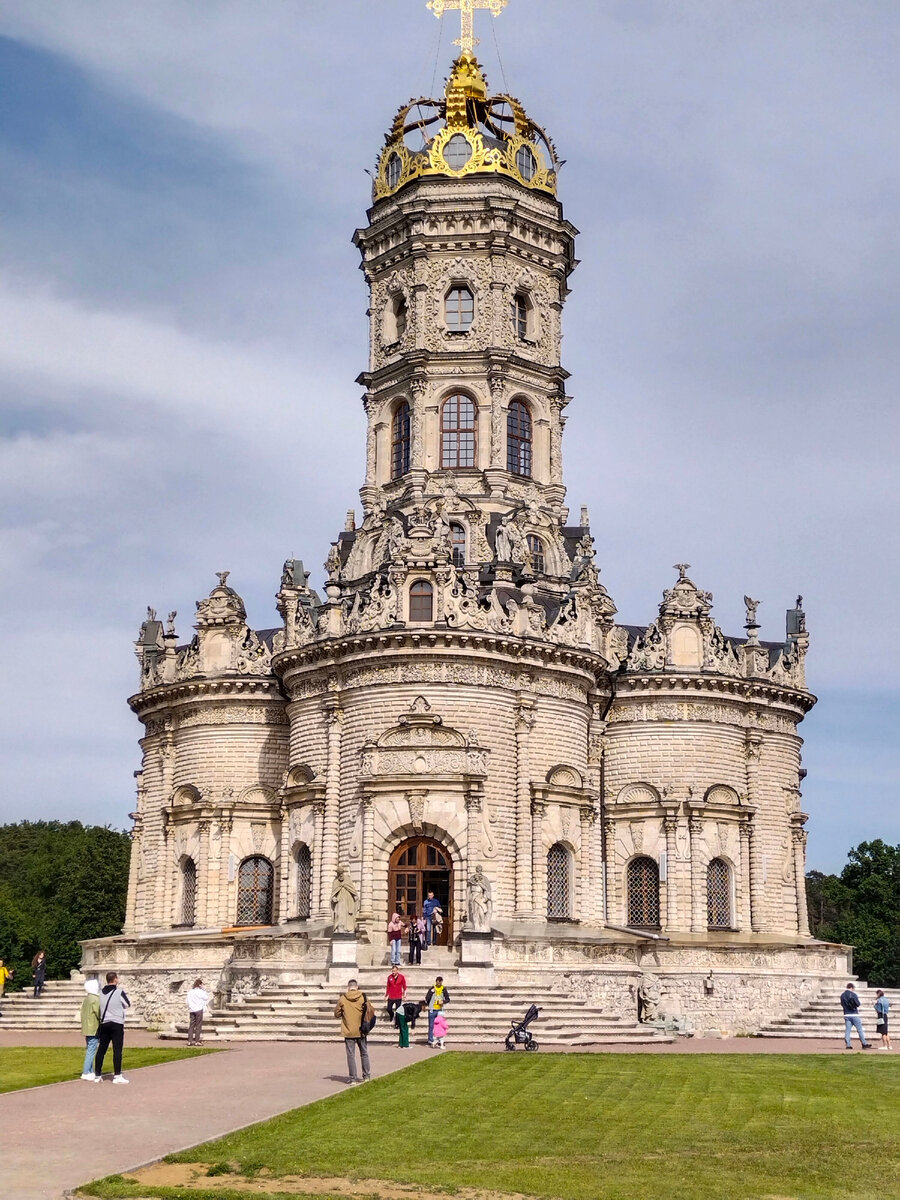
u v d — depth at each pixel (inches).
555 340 3363.7
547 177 3380.9
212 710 3206.2
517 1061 1759.4
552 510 3253.0
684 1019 2694.4
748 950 2851.9
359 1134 1206.3
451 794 2669.8
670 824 3070.9
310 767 2861.7
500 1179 1052.5
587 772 2940.5
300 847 2881.4
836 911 5905.5
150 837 3282.5
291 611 3041.3
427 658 2738.7
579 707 2928.2
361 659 2775.6
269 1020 2215.8
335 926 2402.8
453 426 3235.7
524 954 2463.1
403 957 2549.2
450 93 3420.3
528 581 2989.7
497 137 3548.2
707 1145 1200.8
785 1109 1409.9
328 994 2311.8
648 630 3198.8
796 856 3206.2
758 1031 2741.1
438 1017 1950.1
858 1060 1945.1
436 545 2812.5
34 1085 1512.1
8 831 6737.2
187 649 3307.1
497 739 2755.9
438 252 3289.9
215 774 3171.8
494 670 2778.1
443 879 2679.6
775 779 3221.0
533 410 3292.3
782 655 3289.9
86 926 4709.6
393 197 3331.7
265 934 2586.1
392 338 3348.9
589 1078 1611.7
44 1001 2866.6
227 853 3122.5
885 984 4554.6
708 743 3132.4
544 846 2783.0
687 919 3038.9
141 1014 2785.4
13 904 4879.4
